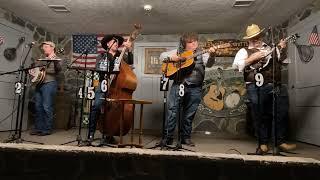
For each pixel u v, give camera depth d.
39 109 4.95
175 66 3.74
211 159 2.68
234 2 4.65
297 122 4.89
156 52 6.74
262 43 3.38
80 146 3.09
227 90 6.37
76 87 6.65
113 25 6.05
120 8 5.05
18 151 2.90
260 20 5.46
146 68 6.73
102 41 3.70
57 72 4.98
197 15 5.32
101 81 3.46
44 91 4.87
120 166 2.93
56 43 6.93
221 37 6.51
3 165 3.03
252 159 2.63
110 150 2.81
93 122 3.55
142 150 2.84
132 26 6.08
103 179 2.94
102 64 3.60
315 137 4.29
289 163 2.58
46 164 3.01
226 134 6.11
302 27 4.72
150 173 2.88
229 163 2.67
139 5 4.89
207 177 2.84
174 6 4.89
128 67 3.77
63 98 6.36
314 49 4.37
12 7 5.14
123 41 3.84
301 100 4.78
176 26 6.05
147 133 5.75
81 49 6.77
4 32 5.28
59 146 2.97
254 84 3.24
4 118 5.38
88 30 6.48
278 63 3.28
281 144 3.45
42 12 5.38
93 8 5.08
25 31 5.88
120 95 3.57
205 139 5.07
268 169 2.76
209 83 6.44
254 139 5.15
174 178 2.86
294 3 4.53
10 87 5.52
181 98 3.70
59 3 4.91
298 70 4.88
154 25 6.00
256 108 3.24
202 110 6.41
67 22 5.95
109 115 3.54
